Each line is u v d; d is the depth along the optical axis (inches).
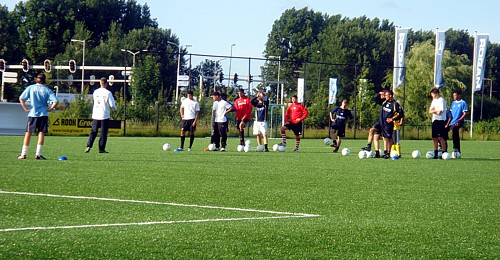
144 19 4210.1
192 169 647.8
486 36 2271.2
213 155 892.0
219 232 309.9
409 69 3034.0
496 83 4776.1
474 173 685.9
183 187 488.4
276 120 1947.6
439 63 2044.8
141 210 370.9
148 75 2146.9
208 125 1855.3
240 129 1053.2
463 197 472.4
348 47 3644.2
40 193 428.1
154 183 510.0
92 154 841.5
